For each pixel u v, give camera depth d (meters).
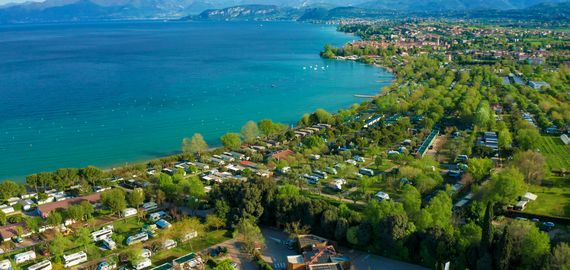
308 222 186.00
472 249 151.12
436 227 165.00
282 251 177.38
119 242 182.88
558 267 138.12
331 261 163.00
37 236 193.12
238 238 188.50
